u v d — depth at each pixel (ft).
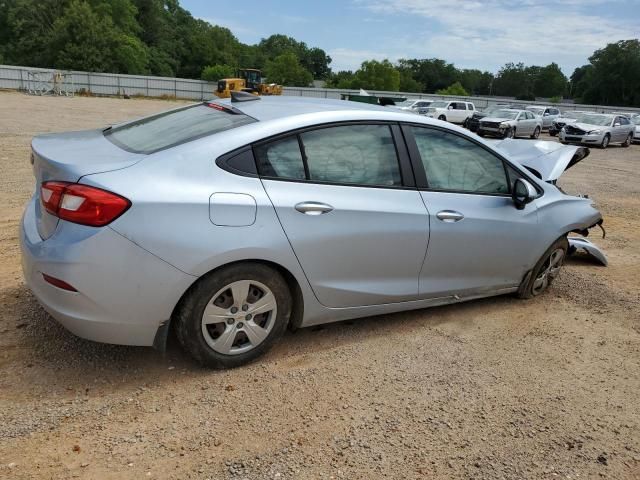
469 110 111.96
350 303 11.80
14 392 9.49
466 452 8.95
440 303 13.41
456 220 12.71
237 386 10.23
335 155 11.25
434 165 12.65
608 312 15.19
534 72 411.95
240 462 8.30
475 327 13.62
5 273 14.56
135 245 9.07
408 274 12.39
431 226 12.28
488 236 13.37
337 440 8.98
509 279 14.53
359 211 11.21
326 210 10.78
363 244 11.35
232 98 12.76
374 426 9.41
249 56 378.32
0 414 8.89
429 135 12.67
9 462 7.88
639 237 24.88
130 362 10.71
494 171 13.79
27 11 235.20
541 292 16.06
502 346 12.73
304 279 10.85
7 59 230.07
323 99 13.74
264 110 11.47
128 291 9.22
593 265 19.74
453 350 12.35
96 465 7.98
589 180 44.24
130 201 9.03
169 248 9.27
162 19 319.68
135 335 9.64
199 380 10.32
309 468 8.29
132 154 10.02
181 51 325.83
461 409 10.11
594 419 10.13
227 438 8.80
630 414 10.39
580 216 15.69
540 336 13.39
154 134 11.15
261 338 10.84
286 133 10.69
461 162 13.16
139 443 8.52
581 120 85.56
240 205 9.84
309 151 10.93
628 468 8.89
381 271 11.90
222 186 9.82
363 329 13.04
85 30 225.15
